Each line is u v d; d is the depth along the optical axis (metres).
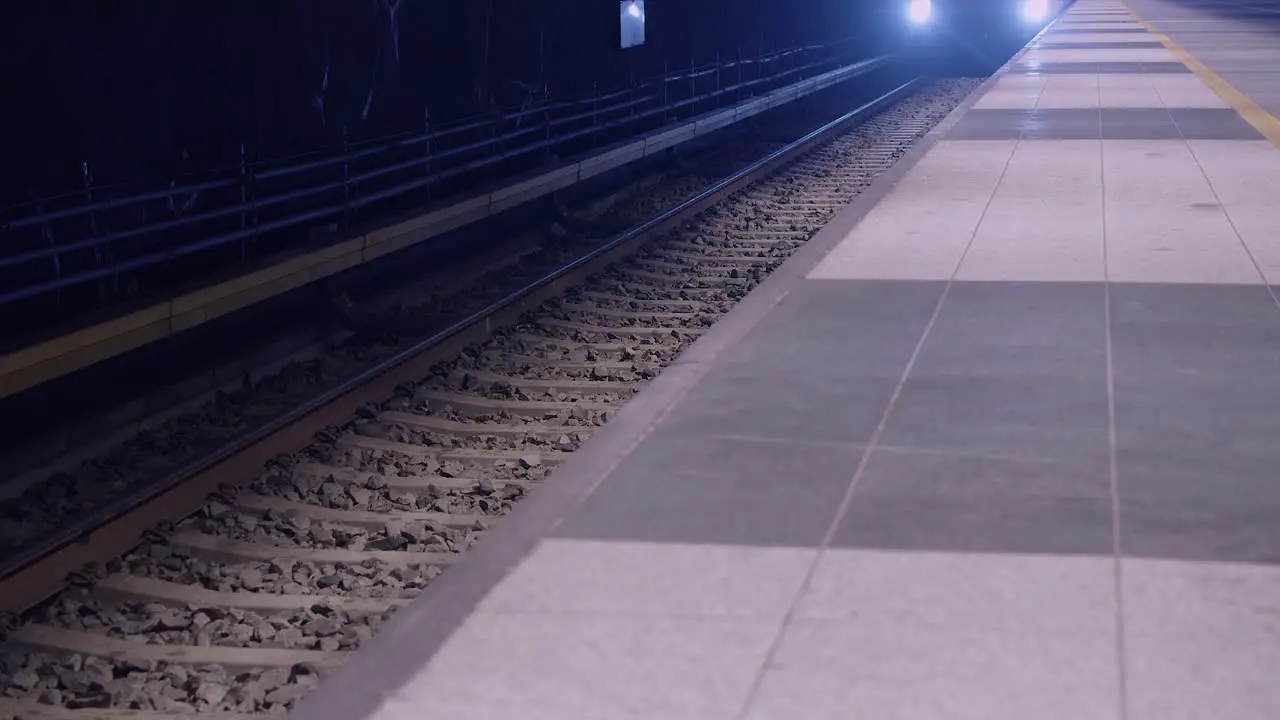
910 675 3.89
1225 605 4.29
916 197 13.55
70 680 4.84
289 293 10.08
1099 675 3.85
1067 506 5.22
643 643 4.17
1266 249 10.37
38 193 10.95
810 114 26.25
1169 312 8.43
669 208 15.05
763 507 5.32
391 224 11.00
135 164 12.51
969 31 35.41
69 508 6.67
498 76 20.08
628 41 21.14
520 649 4.16
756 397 6.87
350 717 3.77
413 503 6.56
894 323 8.37
